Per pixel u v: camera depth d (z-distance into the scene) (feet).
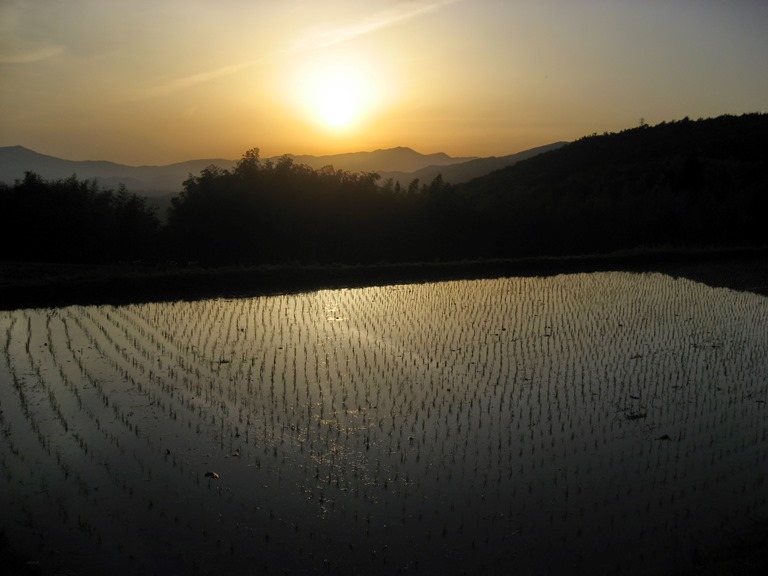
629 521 26.96
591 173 192.13
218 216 99.25
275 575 23.18
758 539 24.59
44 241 95.20
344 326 60.59
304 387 42.83
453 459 32.53
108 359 48.55
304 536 25.58
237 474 30.63
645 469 31.68
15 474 30.45
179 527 26.05
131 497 28.37
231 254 98.78
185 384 43.14
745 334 59.26
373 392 42.14
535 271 99.25
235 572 23.30
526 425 37.06
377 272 93.66
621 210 128.26
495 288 83.76
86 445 33.55
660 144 215.31
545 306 71.72
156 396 40.83
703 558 23.76
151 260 97.86
